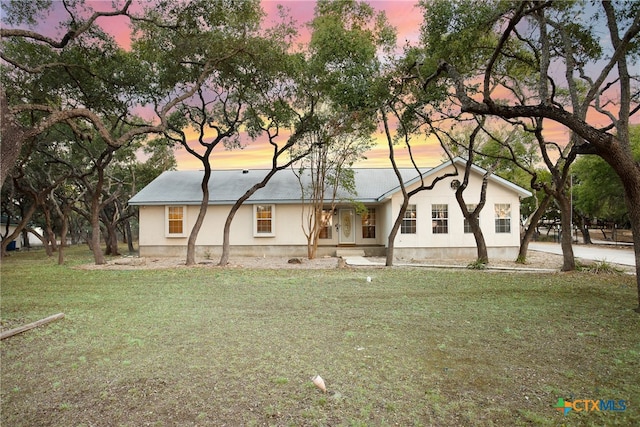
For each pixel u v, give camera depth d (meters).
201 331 6.72
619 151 7.91
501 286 11.04
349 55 14.58
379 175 24.28
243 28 13.80
